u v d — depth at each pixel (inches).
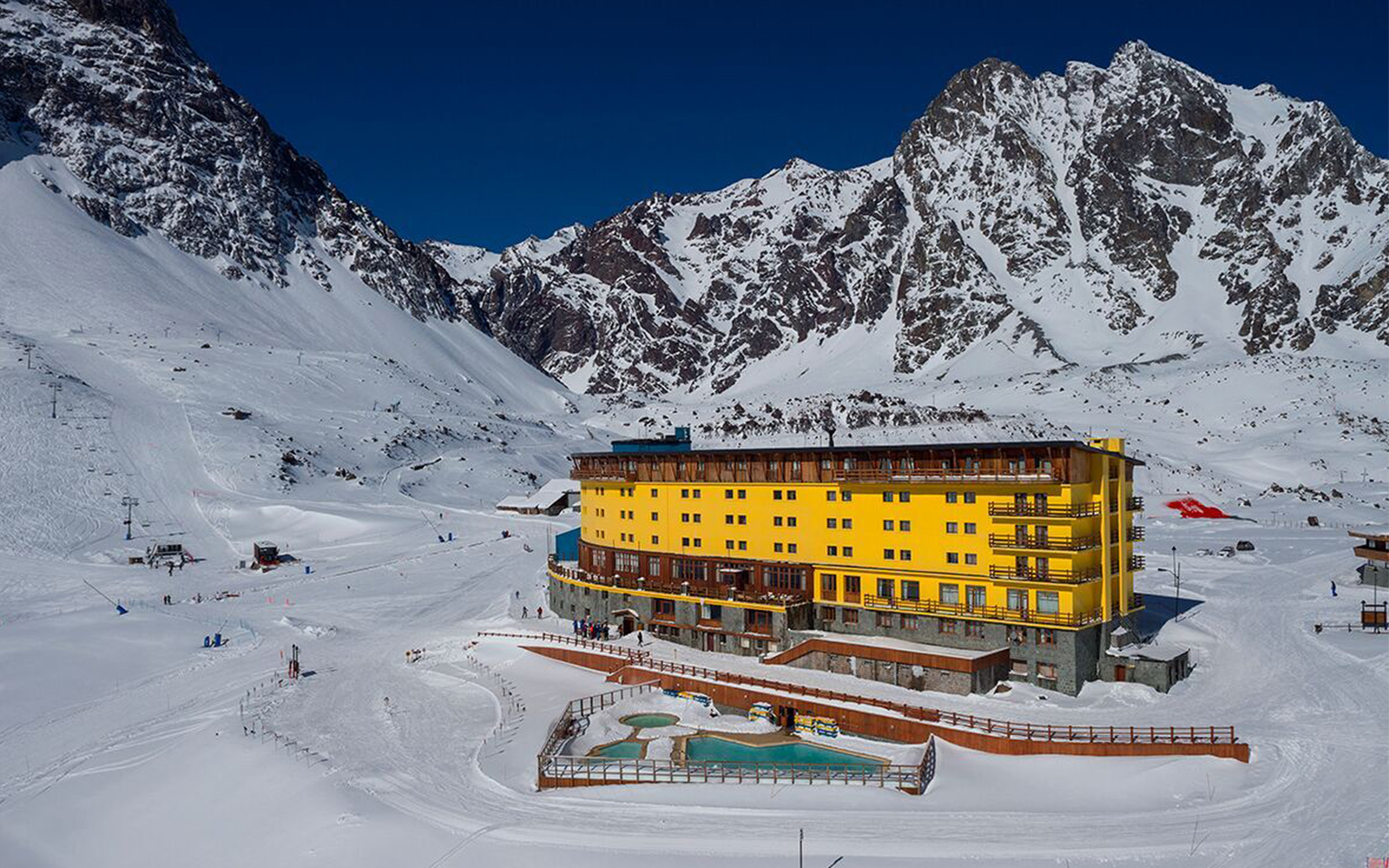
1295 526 6437.0
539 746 2449.6
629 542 3663.9
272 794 2194.9
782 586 3203.7
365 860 1825.8
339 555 6072.8
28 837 2084.2
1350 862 1624.0
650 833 1871.3
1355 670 2743.6
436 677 3238.2
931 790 2055.9
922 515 2923.2
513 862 1780.3
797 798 2032.5
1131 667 2694.4
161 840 2042.3
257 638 3858.3
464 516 7377.0
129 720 2829.7
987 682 2669.8
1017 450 2733.8
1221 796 1936.5
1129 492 3056.1
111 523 6382.9
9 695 3014.3
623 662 3112.7
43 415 7839.6
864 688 2711.6
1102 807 1930.4
